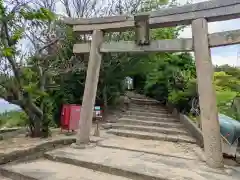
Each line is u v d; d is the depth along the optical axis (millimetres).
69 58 7879
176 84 8977
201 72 4191
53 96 7746
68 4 8562
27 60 5148
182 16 4445
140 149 5086
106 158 4352
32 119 5238
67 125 5938
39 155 4586
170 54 10141
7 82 4734
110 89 9688
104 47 5312
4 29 3955
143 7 8648
